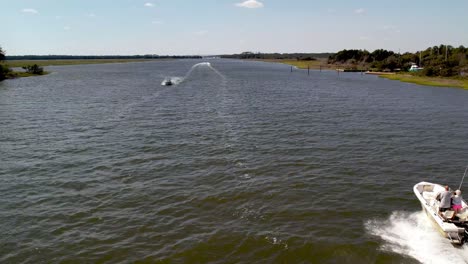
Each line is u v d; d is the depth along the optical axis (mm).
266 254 17484
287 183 25734
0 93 76188
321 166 29156
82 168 28781
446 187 19641
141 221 20594
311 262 16922
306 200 23141
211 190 24578
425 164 29844
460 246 17781
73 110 54500
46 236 19094
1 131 40500
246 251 17734
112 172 27938
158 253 17609
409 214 21359
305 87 92188
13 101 64000
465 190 25141
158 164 29656
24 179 26516
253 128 42188
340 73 158375
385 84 101312
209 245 18219
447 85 94250
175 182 25969
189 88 88688
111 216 21172
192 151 33062
